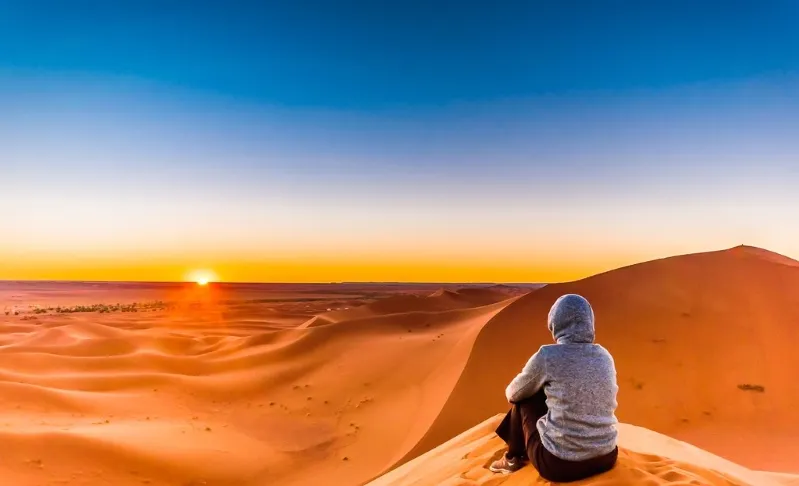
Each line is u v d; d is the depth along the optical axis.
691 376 13.63
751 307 15.31
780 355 13.56
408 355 23.66
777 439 11.16
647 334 15.10
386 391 20.72
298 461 15.70
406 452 14.30
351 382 22.38
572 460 3.91
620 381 13.92
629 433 6.36
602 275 18.02
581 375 3.96
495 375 15.14
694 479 3.96
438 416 14.66
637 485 3.82
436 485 4.79
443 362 21.30
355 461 15.42
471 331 23.97
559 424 3.96
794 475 6.33
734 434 11.64
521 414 4.46
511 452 4.69
